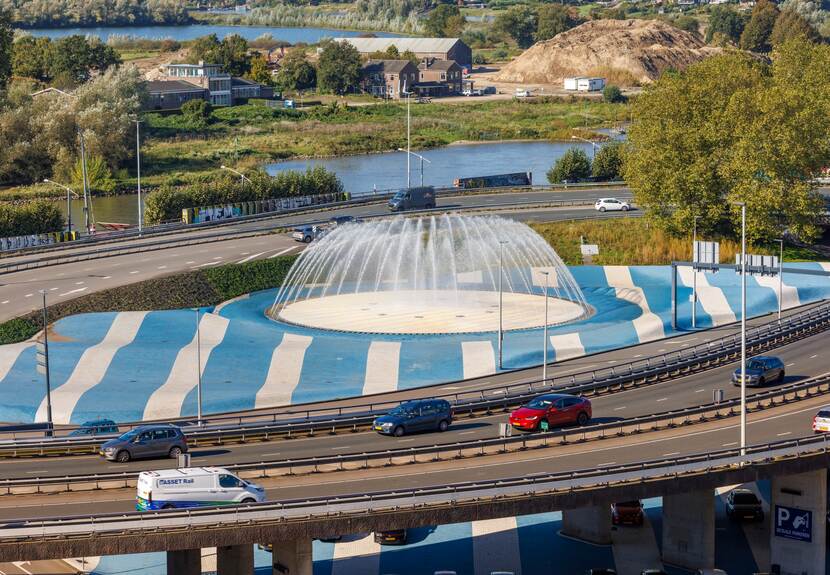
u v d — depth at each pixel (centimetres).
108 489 8656
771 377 12300
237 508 7488
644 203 19850
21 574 8919
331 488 8619
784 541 9231
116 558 9344
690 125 19925
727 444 9781
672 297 15250
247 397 12181
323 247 18575
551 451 9606
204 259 17962
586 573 9112
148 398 12075
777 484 9231
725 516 10388
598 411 11325
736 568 9350
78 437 10000
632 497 8494
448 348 13788
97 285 16250
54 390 12331
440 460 9350
